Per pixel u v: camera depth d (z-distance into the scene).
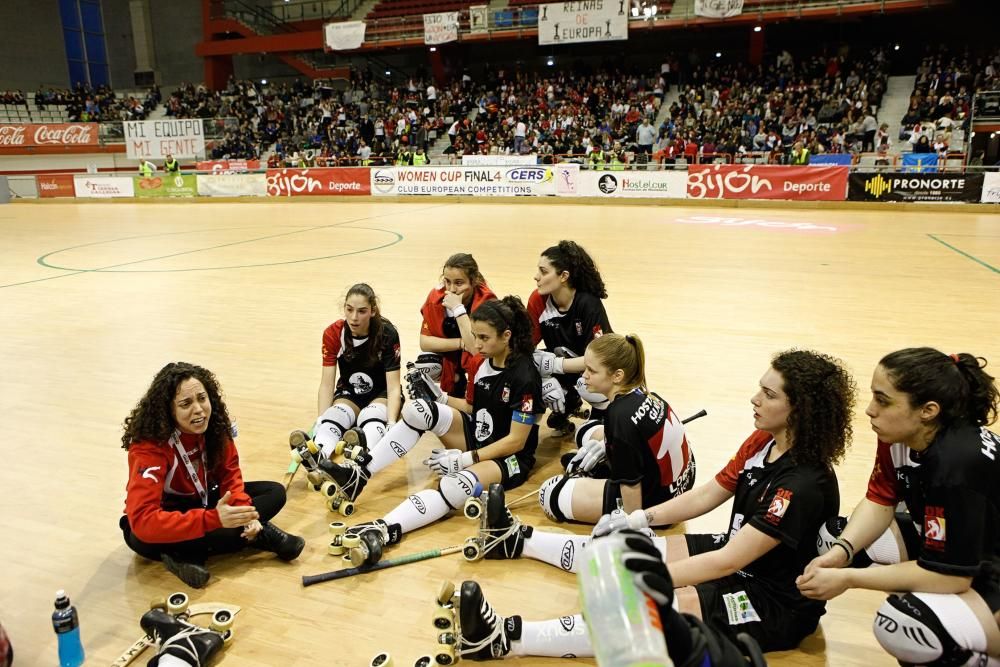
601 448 3.46
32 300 8.72
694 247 11.88
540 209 18.67
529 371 3.45
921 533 2.29
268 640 2.57
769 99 22.11
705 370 5.63
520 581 2.92
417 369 4.03
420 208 19.52
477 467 3.45
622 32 23.42
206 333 7.04
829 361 2.37
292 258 11.55
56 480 3.93
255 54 32.94
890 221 15.15
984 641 2.05
